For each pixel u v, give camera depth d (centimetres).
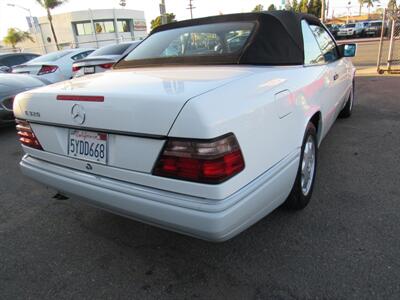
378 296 188
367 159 373
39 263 236
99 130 192
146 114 170
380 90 740
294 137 231
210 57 256
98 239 261
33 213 305
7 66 1104
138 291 206
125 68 295
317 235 244
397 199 285
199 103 160
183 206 169
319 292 194
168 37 299
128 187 188
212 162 161
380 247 226
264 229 254
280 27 257
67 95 204
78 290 209
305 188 274
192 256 234
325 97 307
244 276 211
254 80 201
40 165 238
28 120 236
